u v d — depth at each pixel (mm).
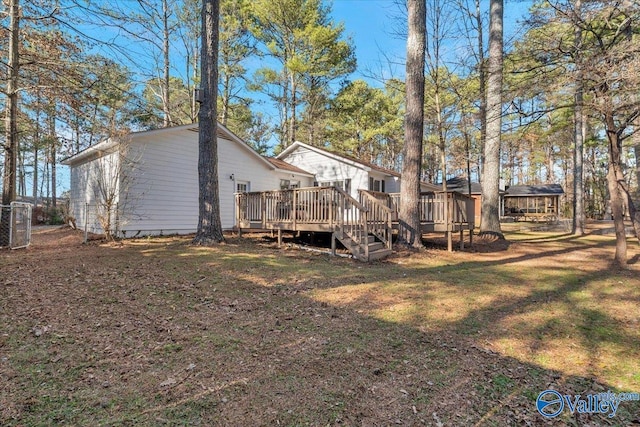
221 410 2143
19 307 3732
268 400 2270
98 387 2346
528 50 7184
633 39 6887
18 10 7918
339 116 22500
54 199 22516
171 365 2682
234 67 19156
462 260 7742
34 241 9477
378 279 5602
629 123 6758
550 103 7172
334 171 16562
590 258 8180
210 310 3949
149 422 2002
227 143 13156
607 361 2992
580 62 6320
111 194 9133
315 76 19812
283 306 4180
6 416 2004
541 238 13227
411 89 8781
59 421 1982
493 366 2867
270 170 15195
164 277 5160
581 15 6547
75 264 5812
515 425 2131
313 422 2066
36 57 8422
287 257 7293
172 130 11039
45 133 11148
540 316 4055
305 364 2775
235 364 2736
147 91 19109
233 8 18031
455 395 2426
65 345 2941
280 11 17484
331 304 4312
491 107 8148
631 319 3984
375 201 8570
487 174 11750
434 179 33281
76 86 9016
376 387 2484
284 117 24469
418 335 3447
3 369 2516
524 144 31359
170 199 11133
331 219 7852
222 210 12945
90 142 11547
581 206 15062
